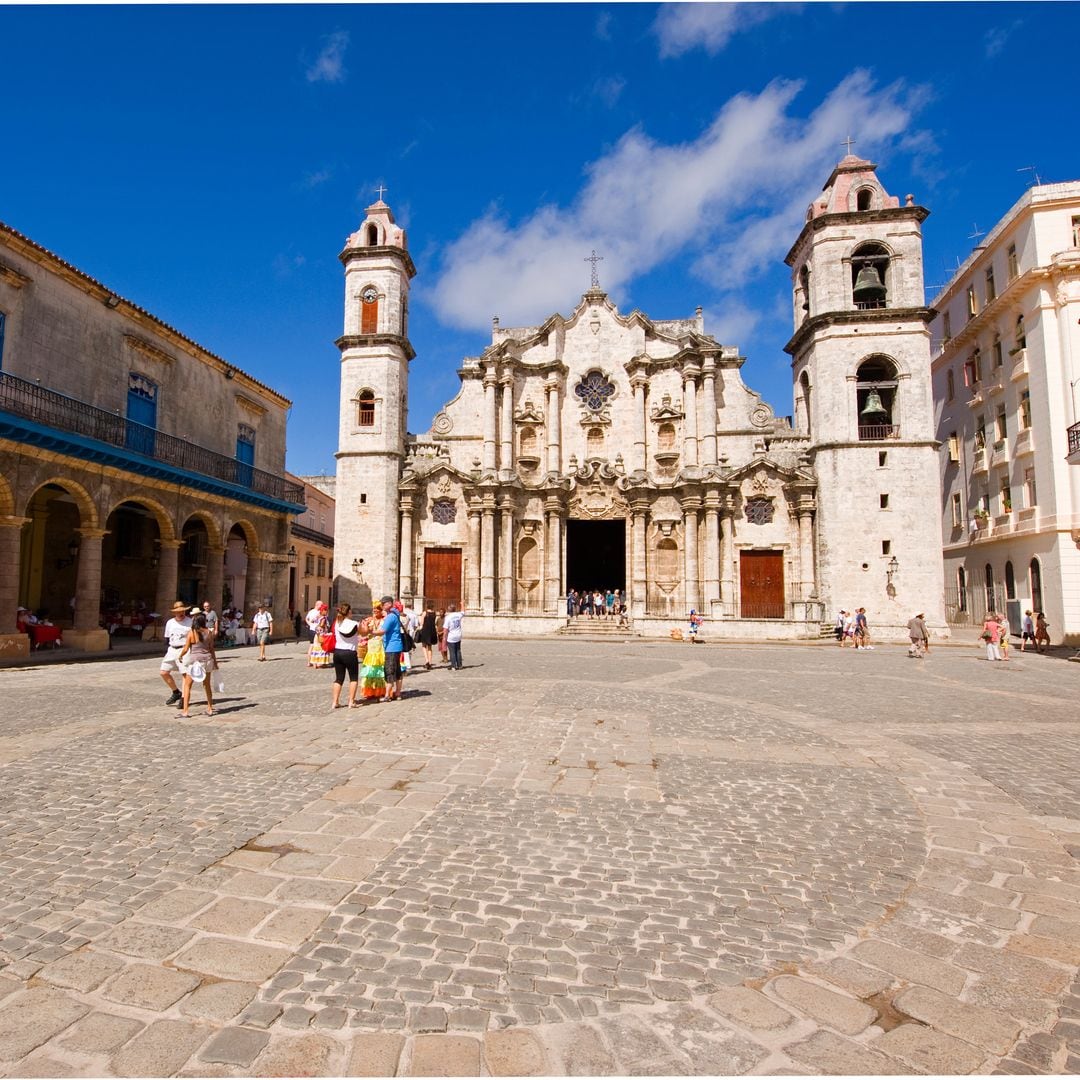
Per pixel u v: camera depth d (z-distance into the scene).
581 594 41.59
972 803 6.95
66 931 4.25
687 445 39.19
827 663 21.97
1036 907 4.72
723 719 11.23
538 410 41.91
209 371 30.25
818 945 4.20
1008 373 34.31
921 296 35.44
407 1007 3.53
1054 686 16.36
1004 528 34.56
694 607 37.22
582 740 9.55
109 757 8.54
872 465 34.69
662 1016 3.49
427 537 39.91
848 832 6.11
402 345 40.88
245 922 4.38
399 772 7.87
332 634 19.56
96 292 23.61
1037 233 31.62
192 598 36.19
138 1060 3.11
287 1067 3.08
